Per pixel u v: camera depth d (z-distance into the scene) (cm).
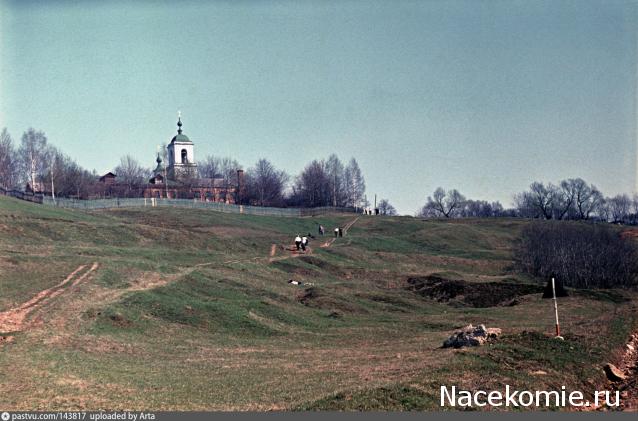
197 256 7969
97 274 5609
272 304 5519
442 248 12719
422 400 2459
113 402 2580
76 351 3512
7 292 4822
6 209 8762
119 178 19088
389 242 12412
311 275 7931
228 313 4878
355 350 3894
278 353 3825
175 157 19588
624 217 16262
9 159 15362
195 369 3300
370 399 2453
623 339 3797
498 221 16950
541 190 19038
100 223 9194
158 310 4747
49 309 4369
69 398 2602
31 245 6962
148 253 7600
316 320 5231
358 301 6284
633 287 8469
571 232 9700
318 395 2636
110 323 4262
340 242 11538
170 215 12275
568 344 3466
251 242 9925
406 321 5316
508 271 9981
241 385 2920
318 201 19850
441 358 3203
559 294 6619
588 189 18425
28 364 3100
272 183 19450
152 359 3544
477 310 5966
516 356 3178
